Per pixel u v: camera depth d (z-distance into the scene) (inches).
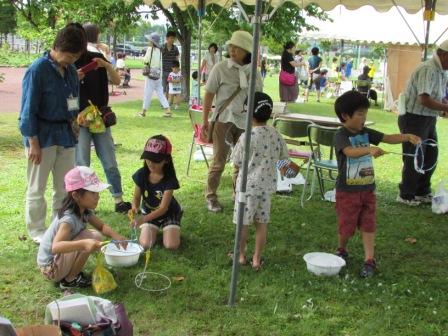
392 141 159.6
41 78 153.0
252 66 124.5
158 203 172.6
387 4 310.3
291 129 237.3
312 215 216.2
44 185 165.3
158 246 172.7
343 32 607.8
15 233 177.6
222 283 147.6
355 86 718.5
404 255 178.5
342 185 159.3
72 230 135.8
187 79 615.5
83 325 106.0
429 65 219.8
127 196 226.7
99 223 147.5
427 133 229.6
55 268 136.8
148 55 453.1
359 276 157.2
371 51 1227.2
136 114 477.7
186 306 133.1
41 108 157.0
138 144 338.6
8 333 86.7
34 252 162.1
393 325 128.4
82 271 147.0
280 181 247.4
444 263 172.6
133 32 726.5
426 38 275.4
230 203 225.9
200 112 263.9
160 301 135.1
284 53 589.3
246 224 154.0
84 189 134.4
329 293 143.8
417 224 211.6
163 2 380.2
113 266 153.8
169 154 170.6
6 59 1157.7
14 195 220.7
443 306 139.5
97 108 195.5
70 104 161.6
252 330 122.9
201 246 175.5
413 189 238.1
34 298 134.6
